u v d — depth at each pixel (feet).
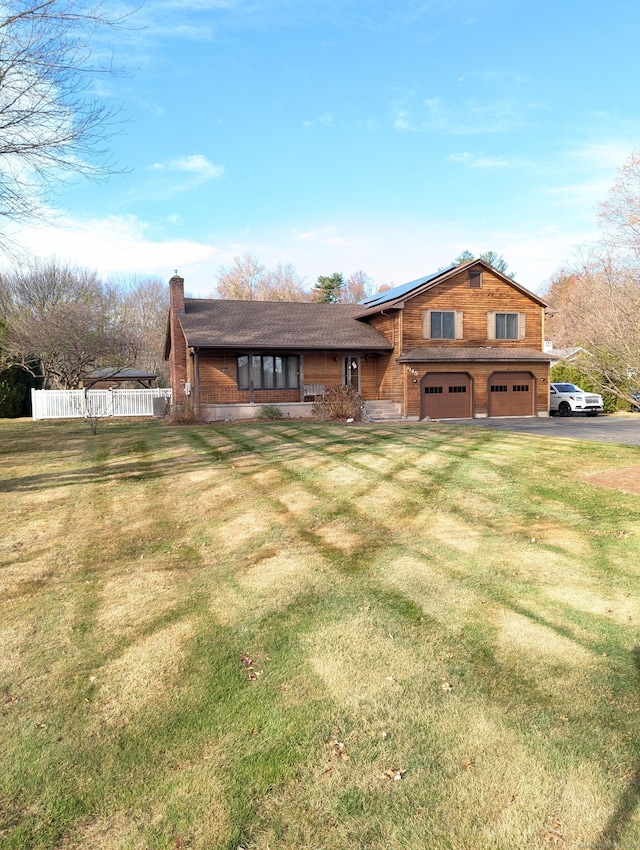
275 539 21.35
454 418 73.26
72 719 10.52
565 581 16.52
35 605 15.92
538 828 7.66
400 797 8.29
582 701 10.60
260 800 8.33
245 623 14.43
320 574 17.66
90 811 8.22
